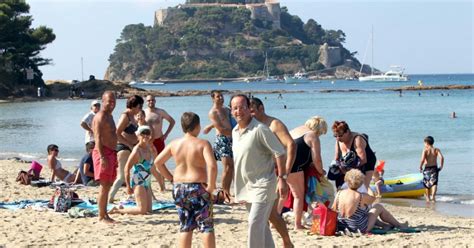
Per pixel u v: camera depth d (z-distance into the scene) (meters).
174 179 12.21
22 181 24.05
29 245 14.04
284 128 12.85
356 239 14.77
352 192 15.48
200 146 12.06
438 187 28.69
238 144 12.02
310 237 14.95
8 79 127.31
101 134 15.91
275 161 13.12
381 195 25.97
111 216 17.36
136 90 142.12
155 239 14.57
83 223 16.36
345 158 16.11
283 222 13.01
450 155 40.25
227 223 16.73
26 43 133.12
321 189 15.46
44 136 53.69
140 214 17.55
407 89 167.62
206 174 12.15
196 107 98.94
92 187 23.20
